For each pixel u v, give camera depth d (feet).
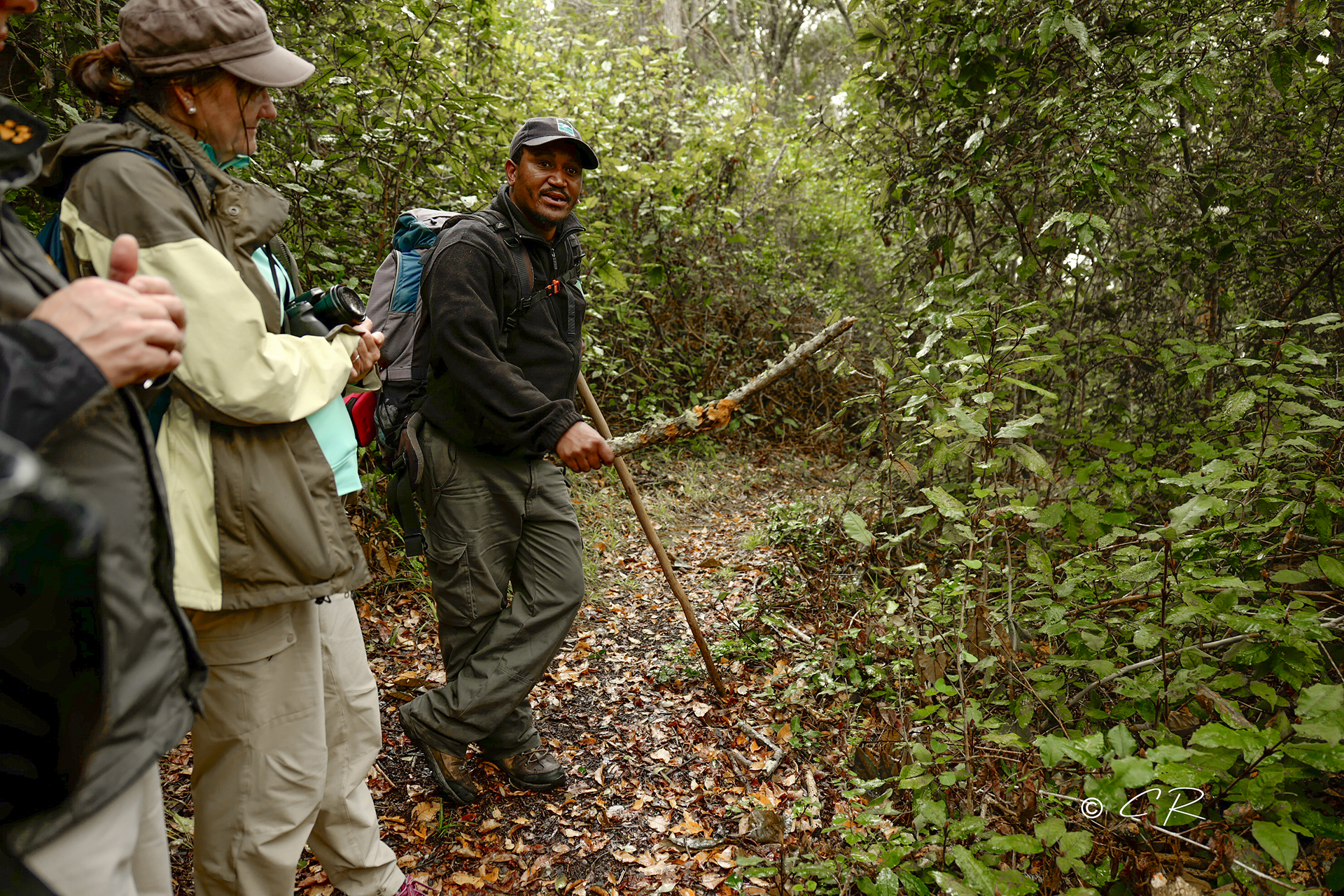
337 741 5.38
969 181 11.88
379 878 5.67
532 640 7.35
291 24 11.73
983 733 6.95
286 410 4.23
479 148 13.58
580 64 24.62
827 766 8.20
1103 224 9.75
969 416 7.79
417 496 7.50
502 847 7.14
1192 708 6.58
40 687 2.75
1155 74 10.33
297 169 11.10
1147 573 6.64
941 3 11.92
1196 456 8.28
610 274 15.29
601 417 8.90
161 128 4.19
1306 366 8.85
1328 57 11.68
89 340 2.67
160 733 3.08
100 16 8.79
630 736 8.96
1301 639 5.51
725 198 24.82
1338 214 11.44
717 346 24.20
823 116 16.19
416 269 7.29
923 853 5.83
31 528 2.61
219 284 3.93
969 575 8.96
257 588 4.29
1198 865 5.43
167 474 4.05
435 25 12.64
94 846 2.92
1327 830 4.70
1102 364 13.47
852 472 18.35
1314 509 6.98
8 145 2.82
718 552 15.24
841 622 10.64
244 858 4.61
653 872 6.84
